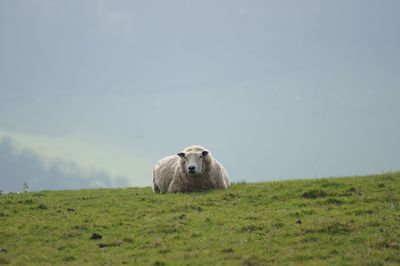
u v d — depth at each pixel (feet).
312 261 99.40
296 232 113.80
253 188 159.33
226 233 116.78
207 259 102.17
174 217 129.70
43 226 126.62
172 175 170.91
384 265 96.07
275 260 100.42
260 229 118.42
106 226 126.52
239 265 98.73
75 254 108.78
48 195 179.22
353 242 107.55
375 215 122.83
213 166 166.09
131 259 104.37
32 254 108.88
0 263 103.81
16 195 179.32
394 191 144.36
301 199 142.41
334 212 127.75
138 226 125.49
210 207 138.92
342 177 169.17
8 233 121.60
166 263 100.99
